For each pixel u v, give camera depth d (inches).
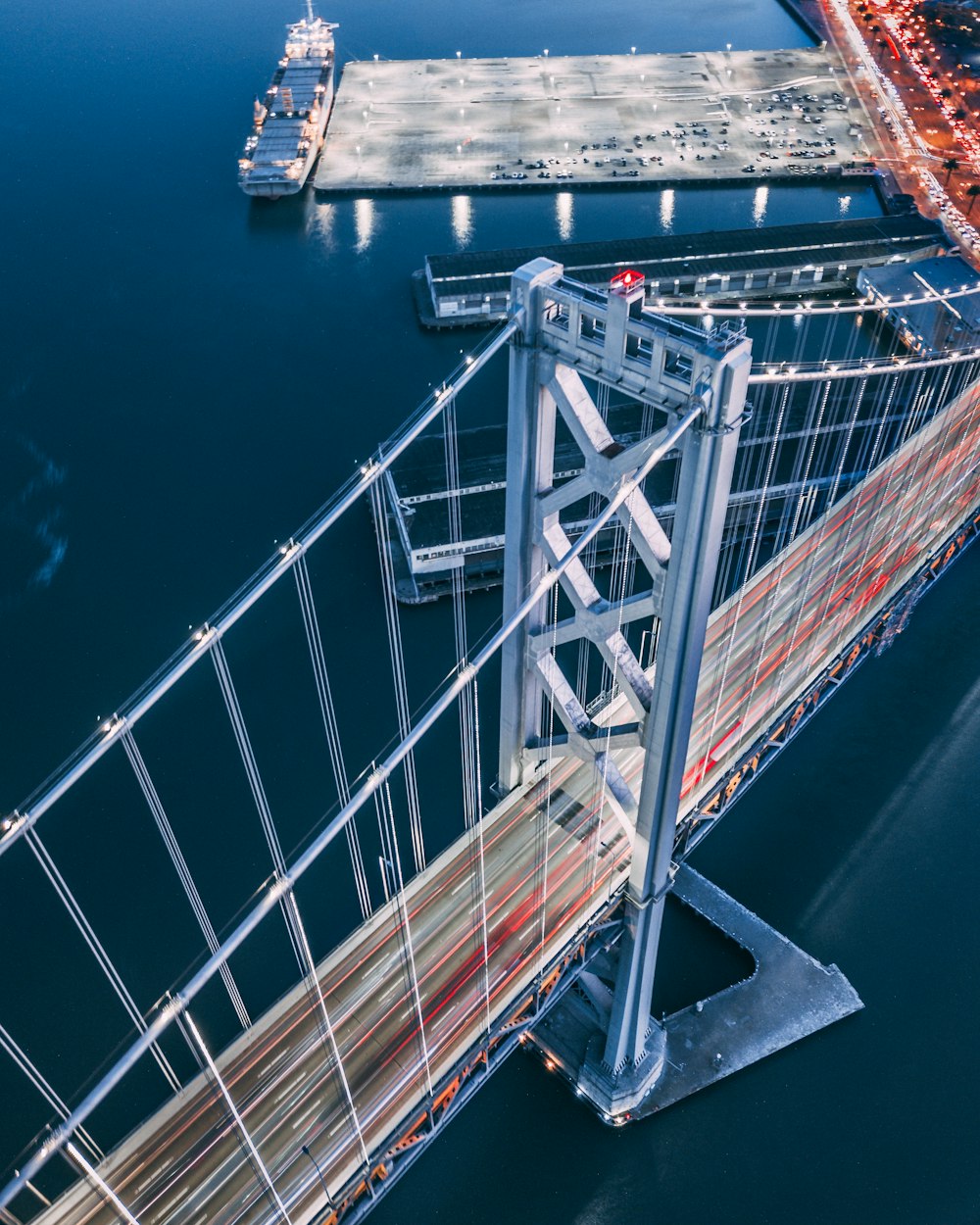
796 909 3048.7
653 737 2081.7
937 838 3228.3
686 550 1815.9
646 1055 2650.1
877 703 3619.6
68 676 3708.2
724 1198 2486.5
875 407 4594.0
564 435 4453.7
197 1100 2117.4
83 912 3009.4
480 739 3420.3
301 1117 2039.9
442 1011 2180.1
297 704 3558.1
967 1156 2549.2
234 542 4212.6
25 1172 1417.3
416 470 4311.0
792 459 4296.3
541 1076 2704.2
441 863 2492.6
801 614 3334.2
